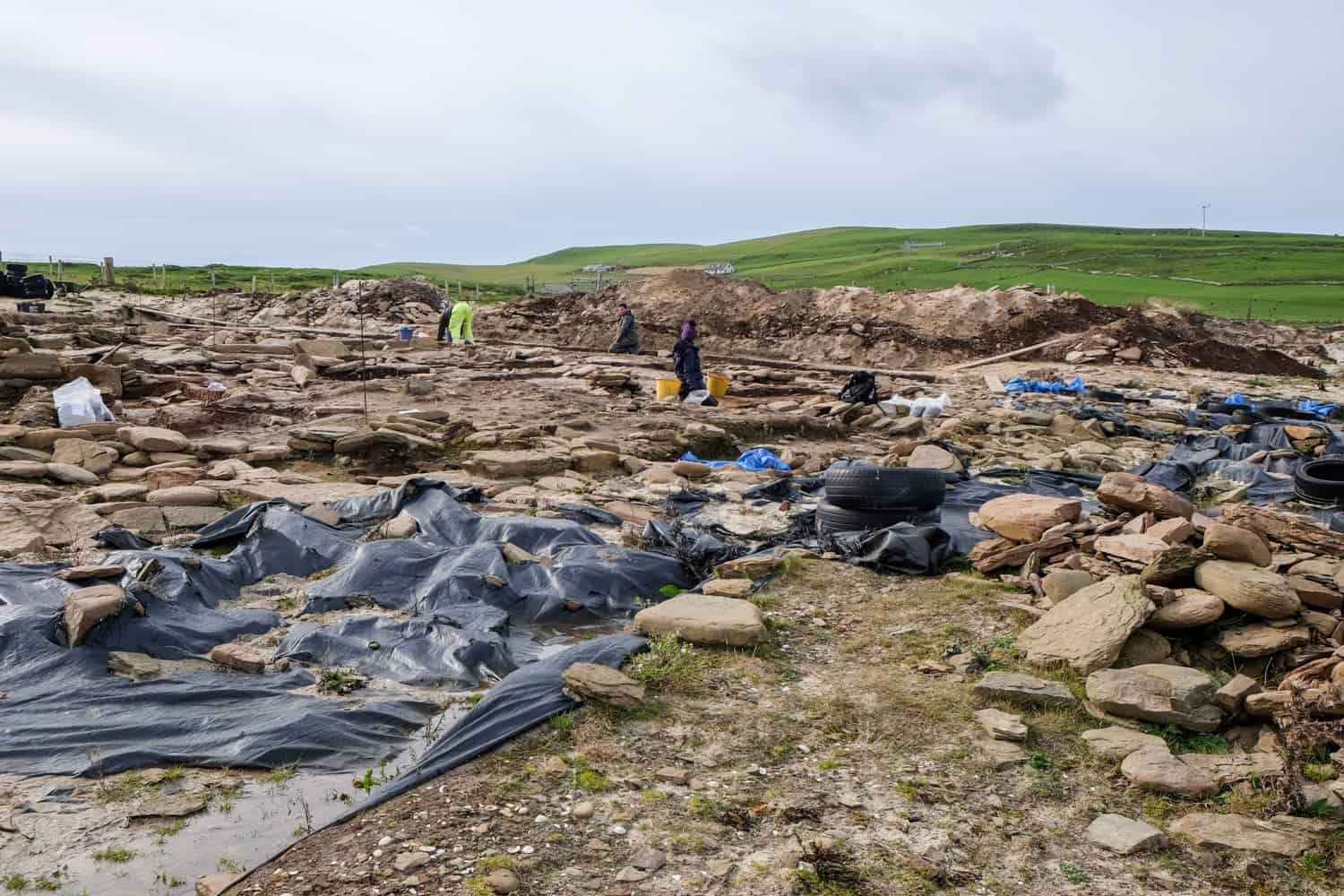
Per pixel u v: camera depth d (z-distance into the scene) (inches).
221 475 464.8
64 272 2888.8
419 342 1174.3
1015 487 516.4
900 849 175.9
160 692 233.0
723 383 863.7
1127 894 164.9
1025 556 331.6
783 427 676.1
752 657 263.4
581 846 173.2
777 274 6003.9
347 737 215.9
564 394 785.6
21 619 255.6
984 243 7239.2
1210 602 258.1
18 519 353.4
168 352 892.0
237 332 1238.3
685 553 357.7
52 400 559.8
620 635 265.9
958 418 721.6
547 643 288.5
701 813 184.9
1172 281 4128.9
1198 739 217.6
